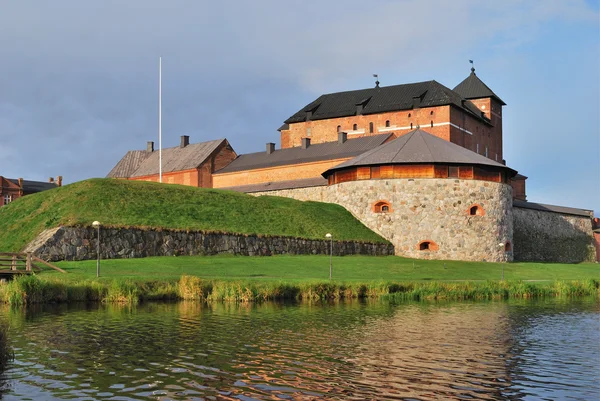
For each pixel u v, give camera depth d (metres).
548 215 79.56
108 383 19.20
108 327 27.48
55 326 27.55
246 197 59.47
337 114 94.88
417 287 41.25
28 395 18.05
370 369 21.23
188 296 36.44
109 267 41.62
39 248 43.16
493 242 60.81
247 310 32.88
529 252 75.62
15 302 33.59
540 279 50.94
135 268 41.78
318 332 27.33
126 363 21.47
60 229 44.50
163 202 53.22
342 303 36.53
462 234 59.78
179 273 41.16
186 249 48.66
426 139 63.41
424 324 29.75
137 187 54.47
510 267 55.97
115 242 46.16
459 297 40.94
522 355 23.58
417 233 59.69
